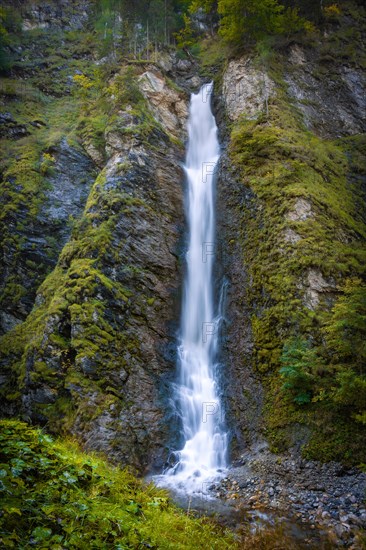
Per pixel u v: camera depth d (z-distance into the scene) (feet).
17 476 15.67
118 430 34.27
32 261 52.90
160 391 39.27
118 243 46.42
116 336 39.99
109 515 16.53
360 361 31.55
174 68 78.54
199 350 45.52
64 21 92.84
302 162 51.65
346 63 76.48
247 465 32.71
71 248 46.75
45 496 15.64
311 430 31.60
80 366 36.42
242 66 69.56
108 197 49.65
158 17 84.38
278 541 22.94
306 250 41.27
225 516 26.08
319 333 36.11
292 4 84.64
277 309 39.24
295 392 34.06
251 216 48.37
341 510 25.64
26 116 68.18
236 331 42.80
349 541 22.91
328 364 33.65
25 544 13.05
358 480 27.71
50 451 19.26
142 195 52.70
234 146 56.59
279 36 76.13
